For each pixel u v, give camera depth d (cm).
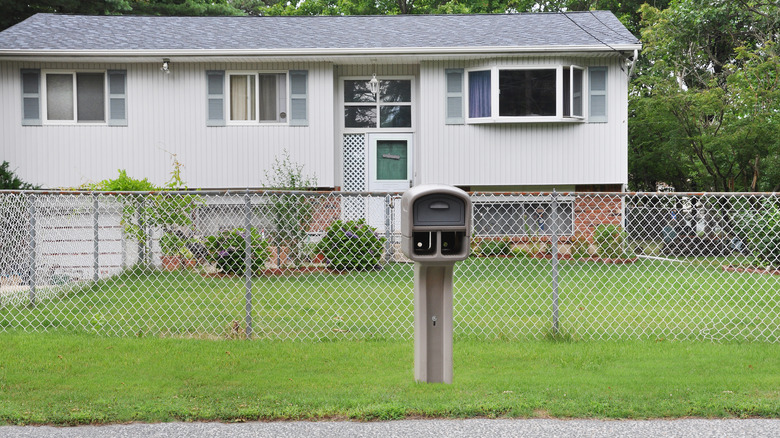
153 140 1673
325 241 1170
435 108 1692
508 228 1675
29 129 1653
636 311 867
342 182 1777
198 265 1105
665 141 1966
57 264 1127
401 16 1939
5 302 898
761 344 699
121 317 830
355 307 897
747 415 485
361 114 1777
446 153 1689
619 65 1672
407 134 1773
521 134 1680
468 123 1683
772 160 1716
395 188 1772
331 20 1906
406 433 455
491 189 1717
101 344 688
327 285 1039
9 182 1487
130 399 514
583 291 1009
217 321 811
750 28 2284
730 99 1800
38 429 462
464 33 1745
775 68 1759
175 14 2966
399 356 649
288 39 1714
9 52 1580
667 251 1370
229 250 1102
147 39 1697
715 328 775
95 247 1005
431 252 533
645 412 487
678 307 892
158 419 479
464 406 493
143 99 1669
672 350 667
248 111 1689
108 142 1667
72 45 1630
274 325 789
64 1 2425
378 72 1764
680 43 2192
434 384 549
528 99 1664
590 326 786
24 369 598
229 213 1400
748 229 1141
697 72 2270
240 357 642
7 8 2409
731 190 1847
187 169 1681
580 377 574
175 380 567
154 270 1056
